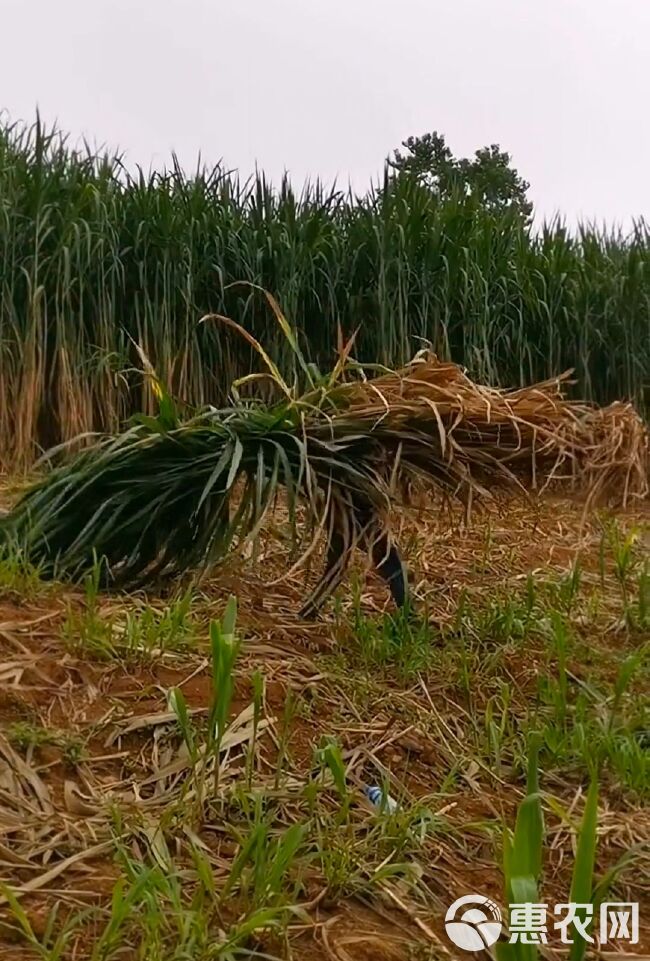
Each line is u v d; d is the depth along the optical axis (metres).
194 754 1.68
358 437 2.50
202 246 6.07
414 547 3.50
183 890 1.51
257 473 2.44
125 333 5.82
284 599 2.93
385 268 6.17
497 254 6.83
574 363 6.95
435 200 6.79
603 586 3.35
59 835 1.59
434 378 2.56
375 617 2.85
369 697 2.28
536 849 1.29
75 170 6.01
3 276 5.51
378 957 1.41
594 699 2.44
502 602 3.11
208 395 5.98
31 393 5.35
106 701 2.02
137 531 2.64
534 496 2.54
